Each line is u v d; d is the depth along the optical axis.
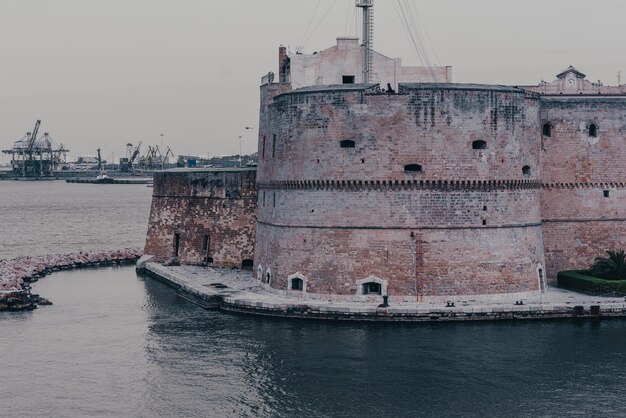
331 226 88.88
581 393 65.31
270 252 95.25
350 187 88.06
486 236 88.62
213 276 107.75
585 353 74.38
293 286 91.19
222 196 116.56
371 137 87.38
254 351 75.75
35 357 75.25
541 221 97.69
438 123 87.06
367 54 102.88
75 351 76.94
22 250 172.75
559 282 97.19
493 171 88.62
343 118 88.00
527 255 91.25
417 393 65.38
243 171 114.50
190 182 120.12
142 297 101.00
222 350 76.12
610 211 99.31
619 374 69.25
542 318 85.19
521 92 90.62
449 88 87.06
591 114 98.38
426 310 83.88
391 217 87.44
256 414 61.97
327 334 80.50
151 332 82.81
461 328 82.06
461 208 87.88
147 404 64.00
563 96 102.56
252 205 114.56
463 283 87.81
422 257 87.38
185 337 80.62
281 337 79.75
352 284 87.94
